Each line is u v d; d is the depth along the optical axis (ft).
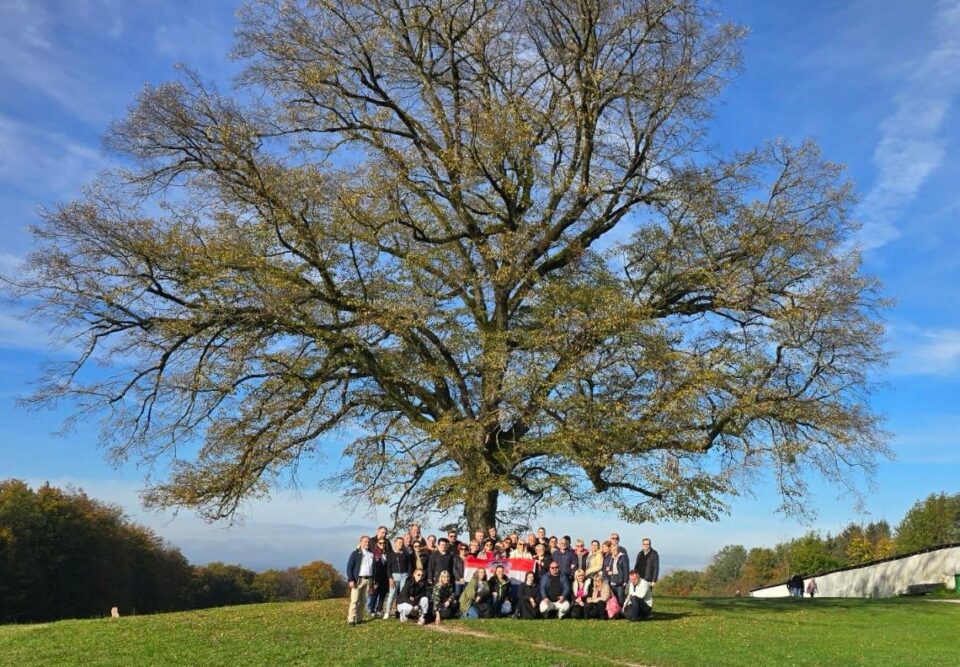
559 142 84.48
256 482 75.15
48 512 210.38
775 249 80.07
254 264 70.69
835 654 53.52
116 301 70.13
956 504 289.12
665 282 84.07
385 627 61.11
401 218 80.02
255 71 80.94
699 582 445.78
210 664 46.75
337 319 78.69
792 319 77.82
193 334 72.13
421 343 80.48
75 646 53.01
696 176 82.02
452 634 58.23
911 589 148.56
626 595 68.23
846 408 80.33
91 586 220.02
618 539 69.31
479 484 75.00
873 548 288.71
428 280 83.30
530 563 69.00
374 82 85.10
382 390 83.61
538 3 81.71
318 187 73.56
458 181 81.97
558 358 74.69
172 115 71.77
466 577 68.08
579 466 73.97
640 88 81.71
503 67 87.35
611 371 75.51
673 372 74.95
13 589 192.54
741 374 77.30
